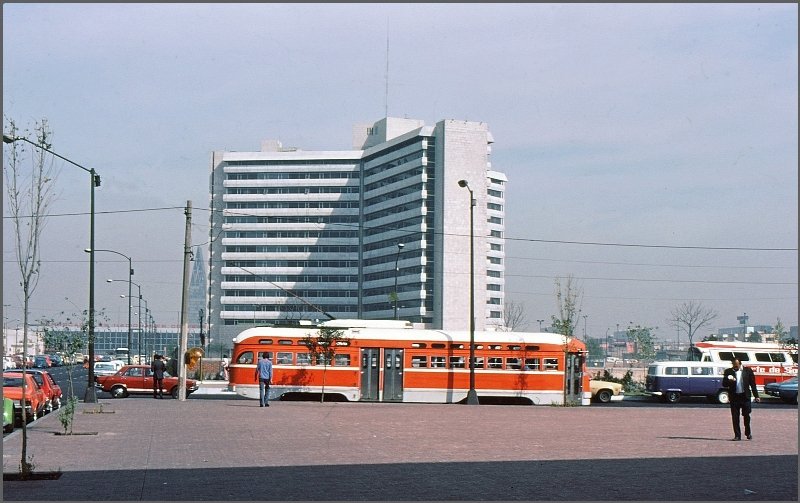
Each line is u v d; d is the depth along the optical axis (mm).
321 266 183750
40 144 22078
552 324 49250
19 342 97875
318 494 13898
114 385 49062
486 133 163125
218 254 189750
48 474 16078
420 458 19234
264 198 186750
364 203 182125
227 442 22719
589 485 14992
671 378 52594
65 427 24469
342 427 27922
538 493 14062
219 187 191875
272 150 193750
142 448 21172
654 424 30953
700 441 23828
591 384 52812
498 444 22656
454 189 160375
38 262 20828
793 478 15836
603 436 25438
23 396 16234
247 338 45812
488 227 162625
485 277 161750
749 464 18141
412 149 166375
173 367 70000
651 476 16156
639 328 100875
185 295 45250
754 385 24016
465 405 43906
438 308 159625
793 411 41969
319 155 184500
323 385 43688
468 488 14648
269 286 185375
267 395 39438
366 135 193375
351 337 45812
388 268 171500
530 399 46812
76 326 30688
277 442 22781
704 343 57188
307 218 185125
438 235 160750
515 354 46844
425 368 45938
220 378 77500
